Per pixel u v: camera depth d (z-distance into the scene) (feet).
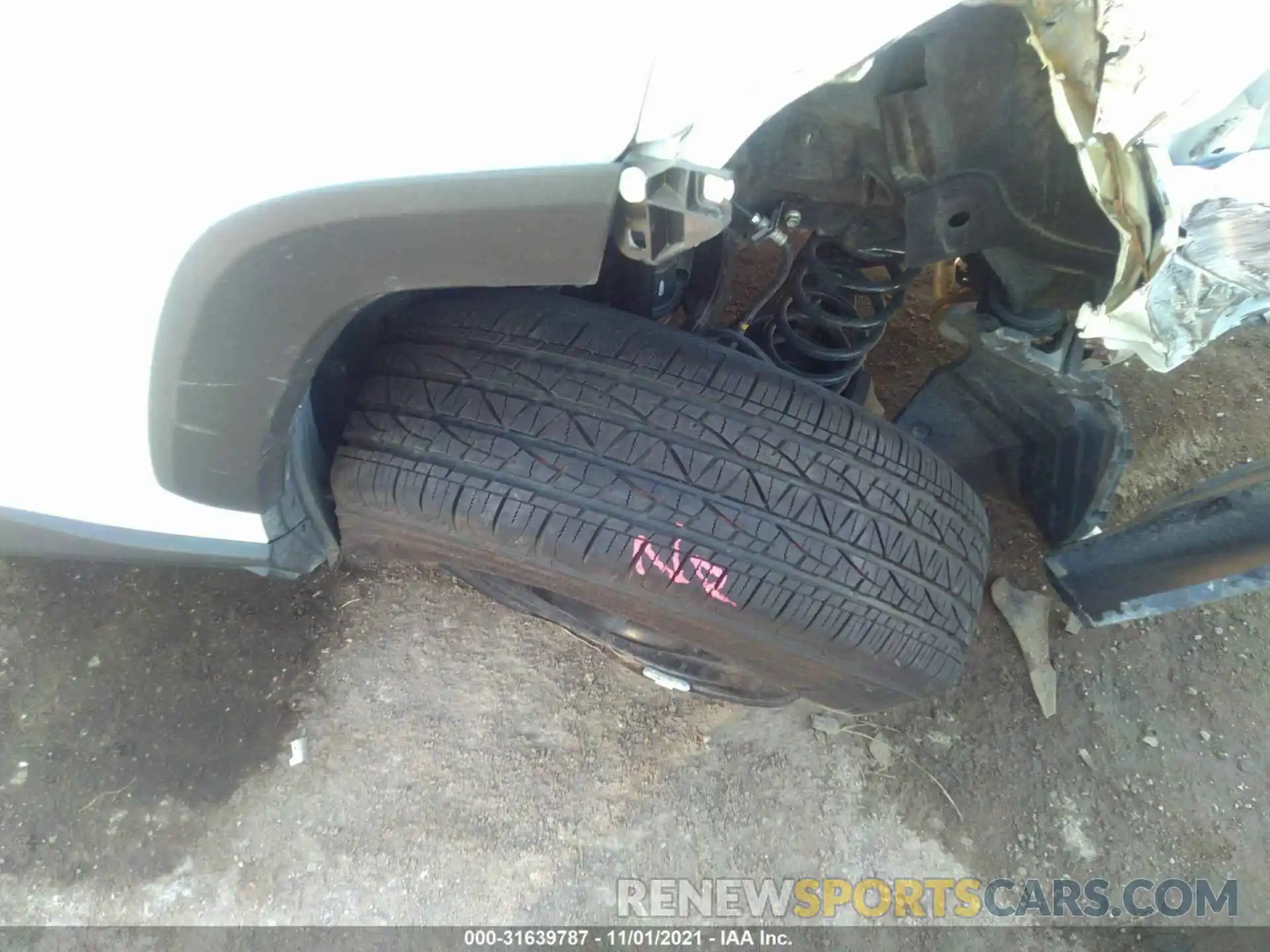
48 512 4.87
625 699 7.08
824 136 4.64
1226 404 9.20
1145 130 3.39
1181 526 6.87
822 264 5.98
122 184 3.48
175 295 3.76
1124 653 7.73
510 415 4.63
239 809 6.49
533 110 3.13
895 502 4.97
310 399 5.17
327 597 7.32
